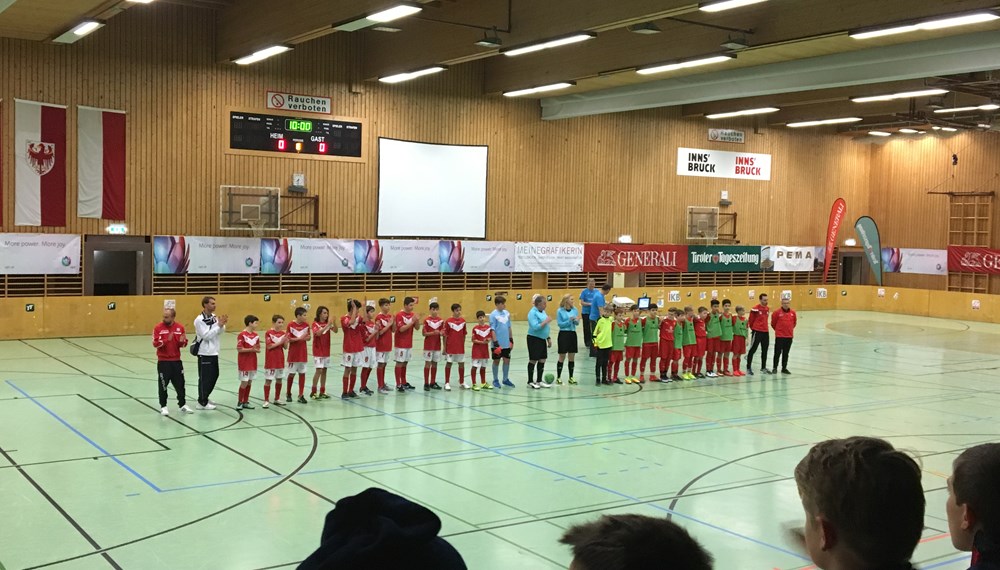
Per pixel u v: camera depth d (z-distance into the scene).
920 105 29.95
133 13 23.41
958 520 2.61
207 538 8.28
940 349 25.52
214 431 12.85
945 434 14.16
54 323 22.45
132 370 17.98
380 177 27.62
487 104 29.59
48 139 22.36
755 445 12.98
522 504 9.67
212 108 24.69
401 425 13.67
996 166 34.16
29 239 22.11
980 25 16.84
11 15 18.70
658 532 1.61
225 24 23.97
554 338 26.52
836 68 21.41
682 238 34.31
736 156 35.38
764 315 20.41
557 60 25.34
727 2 15.16
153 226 24.00
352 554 1.64
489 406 15.50
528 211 30.73
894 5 15.96
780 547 8.42
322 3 19.20
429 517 1.79
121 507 9.19
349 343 15.66
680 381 19.09
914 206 37.25
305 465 11.09
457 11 22.14
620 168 32.69
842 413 15.75
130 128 23.52
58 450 11.52
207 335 14.17
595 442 12.89
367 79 26.83
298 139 26.11
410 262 28.20
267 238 25.58
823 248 37.94
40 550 7.86
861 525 1.83
